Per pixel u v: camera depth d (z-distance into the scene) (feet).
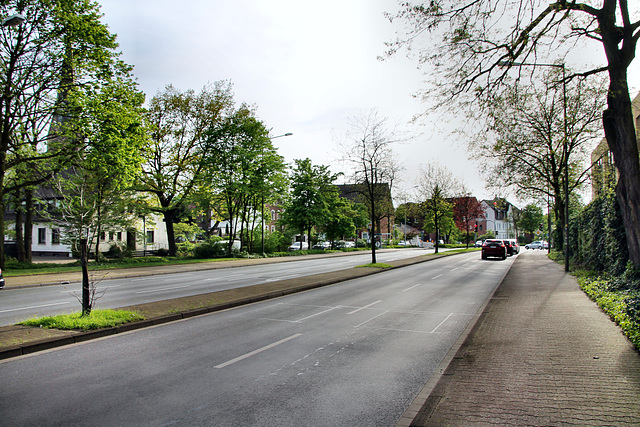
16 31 64.90
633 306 25.62
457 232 267.80
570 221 87.45
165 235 168.04
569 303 34.50
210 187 113.91
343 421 13.53
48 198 85.81
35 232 145.79
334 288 50.67
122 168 75.56
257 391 16.25
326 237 187.21
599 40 34.12
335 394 15.99
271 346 23.17
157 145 107.24
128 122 75.82
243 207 135.64
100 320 26.35
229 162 112.68
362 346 23.30
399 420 13.17
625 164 33.58
